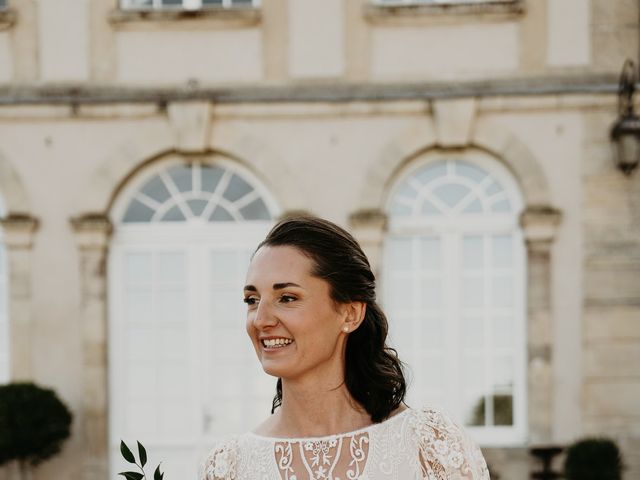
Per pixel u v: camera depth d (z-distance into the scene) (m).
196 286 7.86
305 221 1.68
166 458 7.82
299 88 7.65
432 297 7.80
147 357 7.85
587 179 7.54
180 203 7.89
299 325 1.60
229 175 7.89
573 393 7.52
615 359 7.49
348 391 1.72
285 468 1.64
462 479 1.63
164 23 7.68
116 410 7.80
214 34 7.69
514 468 7.43
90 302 7.61
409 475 1.61
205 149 7.66
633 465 7.44
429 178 7.83
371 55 7.67
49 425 7.05
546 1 7.60
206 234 7.86
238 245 7.86
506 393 7.73
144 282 7.87
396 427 1.66
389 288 7.80
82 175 7.69
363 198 7.60
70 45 7.70
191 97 7.60
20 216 7.62
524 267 7.68
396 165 7.61
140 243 7.87
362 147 7.63
